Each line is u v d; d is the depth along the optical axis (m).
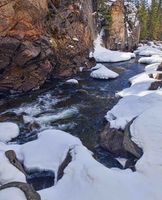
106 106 23.56
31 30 26.69
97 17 52.22
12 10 24.83
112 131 16.83
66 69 32.12
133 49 59.91
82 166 13.12
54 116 21.45
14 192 10.70
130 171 12.86
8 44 24.02
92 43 45.34
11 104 23.41
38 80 27.36
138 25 61.38
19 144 17.38
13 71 25.42
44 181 13.94
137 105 20.34
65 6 35.41
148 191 11.62
